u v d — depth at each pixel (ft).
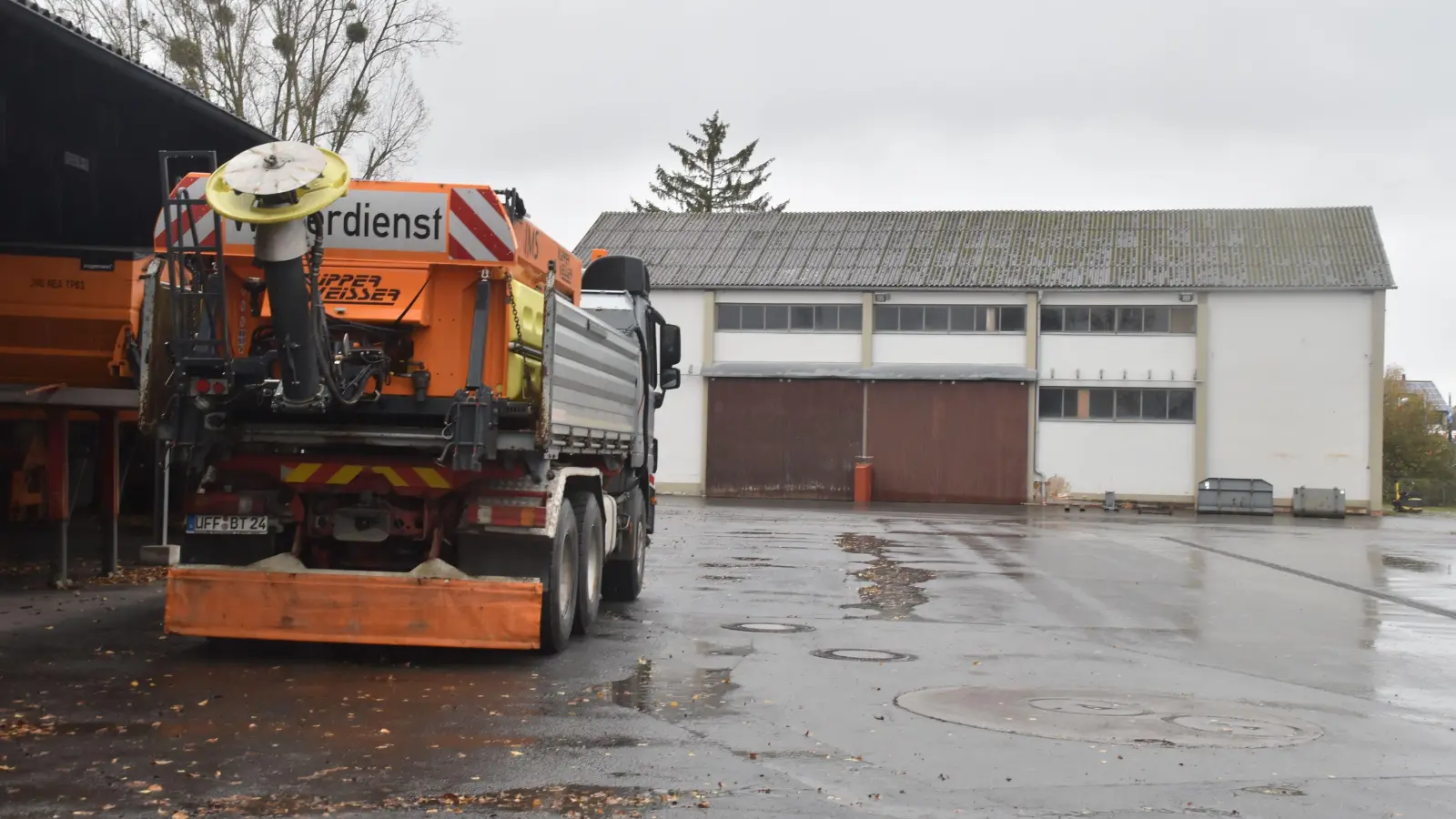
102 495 47.70
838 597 49.24
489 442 31.17
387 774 21.52
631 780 21.50
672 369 52.70
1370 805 20.84
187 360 30.37
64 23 42.14
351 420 32.68
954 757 23.71
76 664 30.96
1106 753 24.29
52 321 44.09
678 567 59.77
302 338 29.78
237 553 33.40
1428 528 118.52
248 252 31.94
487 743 23.86
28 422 61.21
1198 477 144.36
